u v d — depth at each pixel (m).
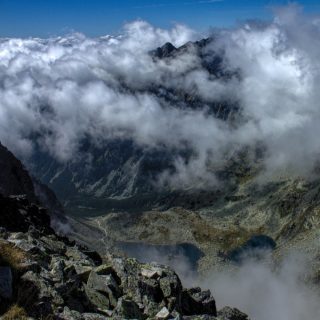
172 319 22.22
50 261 26.47
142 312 23.05
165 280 25.70
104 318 20.78
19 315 17.78
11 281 19.52
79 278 24.42
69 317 19.48
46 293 20.44
